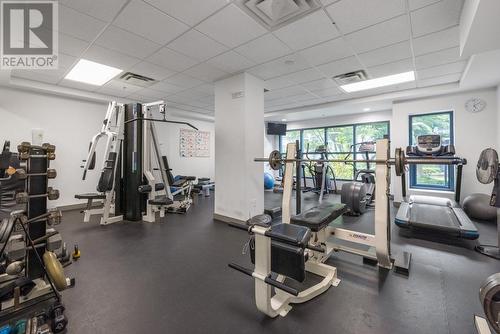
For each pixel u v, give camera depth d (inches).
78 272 89.8
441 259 101.7
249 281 84.1
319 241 93.9
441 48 117.1
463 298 74.0
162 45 113.9
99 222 158.6
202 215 179.5
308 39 108.6
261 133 161.3
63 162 189.3
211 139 316.5
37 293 70.3
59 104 187.0
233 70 146.1
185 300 73.2
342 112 266.2
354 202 174.9
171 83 170.1
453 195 188.9
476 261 99.7
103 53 122.3
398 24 96.4
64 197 190.1
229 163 157.4
